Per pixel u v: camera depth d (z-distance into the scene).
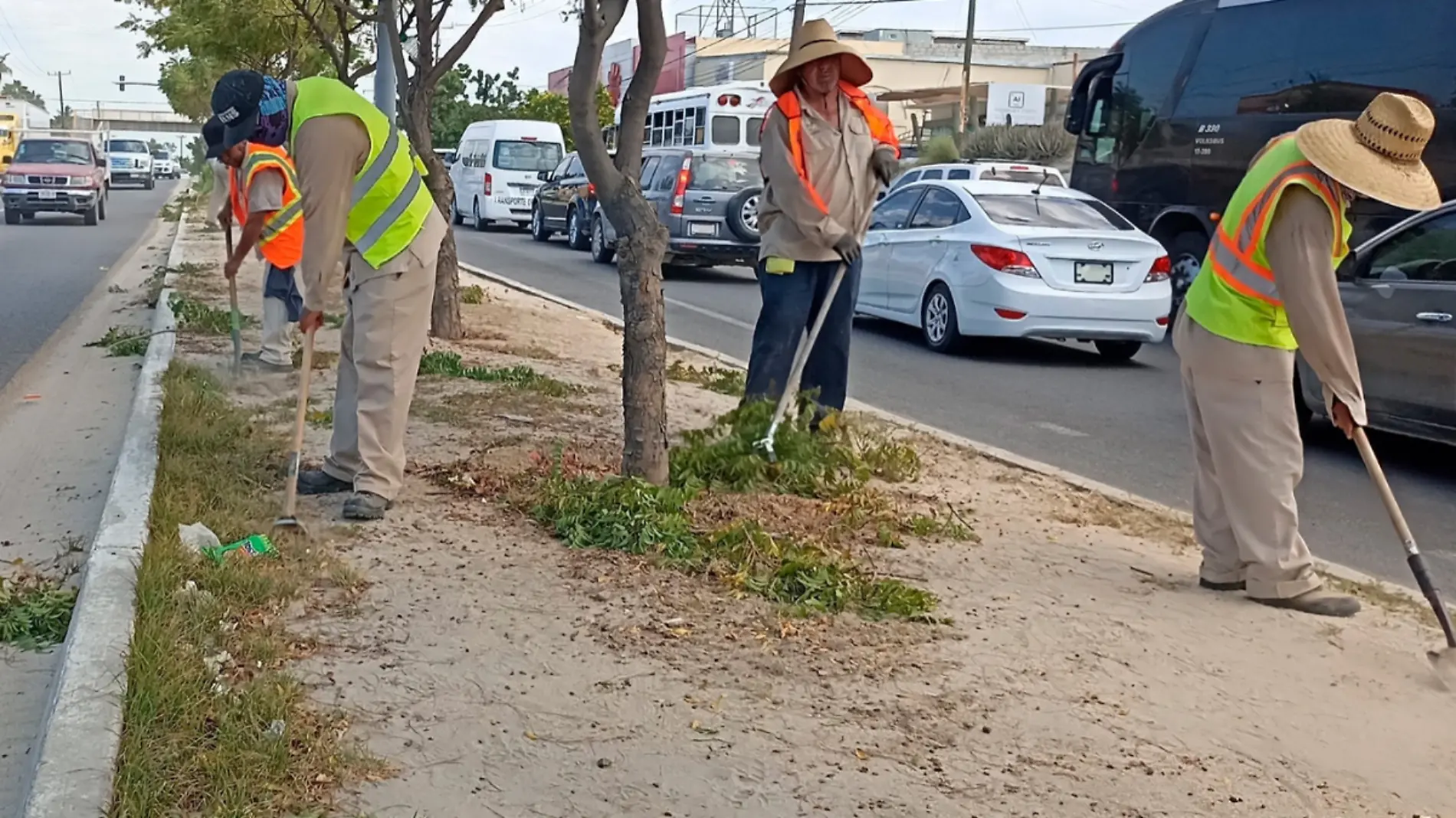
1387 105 4.94
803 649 4.73
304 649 4.46
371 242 5.73
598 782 3.74
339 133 5.50
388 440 5.93
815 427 7.39
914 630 4.97
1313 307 5.07
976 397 11.26
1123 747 4.15
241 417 7.53
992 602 5.36
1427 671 4.91
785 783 3.79
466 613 4.85
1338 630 5.29
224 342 10.74
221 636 4.43
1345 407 5.13
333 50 15.34
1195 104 17.41
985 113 46.97
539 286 18.80
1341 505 8.19
